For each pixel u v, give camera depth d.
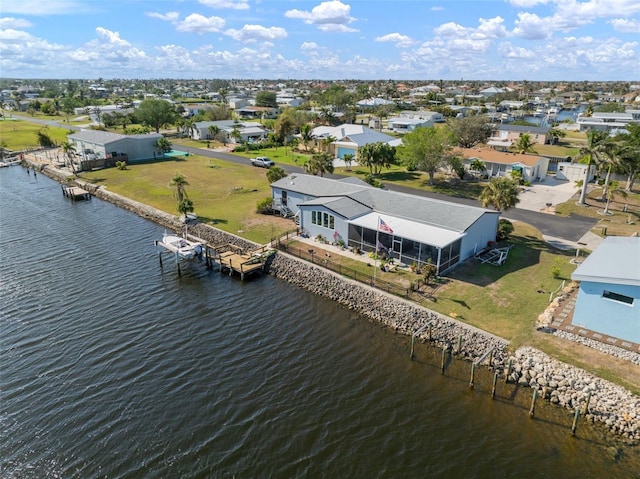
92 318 32.44
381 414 22.81
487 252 40.56
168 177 74.31
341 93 189.12
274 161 87.88
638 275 25.14
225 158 91.94
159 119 125.69
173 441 21.16
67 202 64.44
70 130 129.38
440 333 28.64
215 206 57.66
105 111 161.62
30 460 20.14
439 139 64.94
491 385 24.69
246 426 22.05
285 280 38.53
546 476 19.06
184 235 48.34
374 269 37.28
